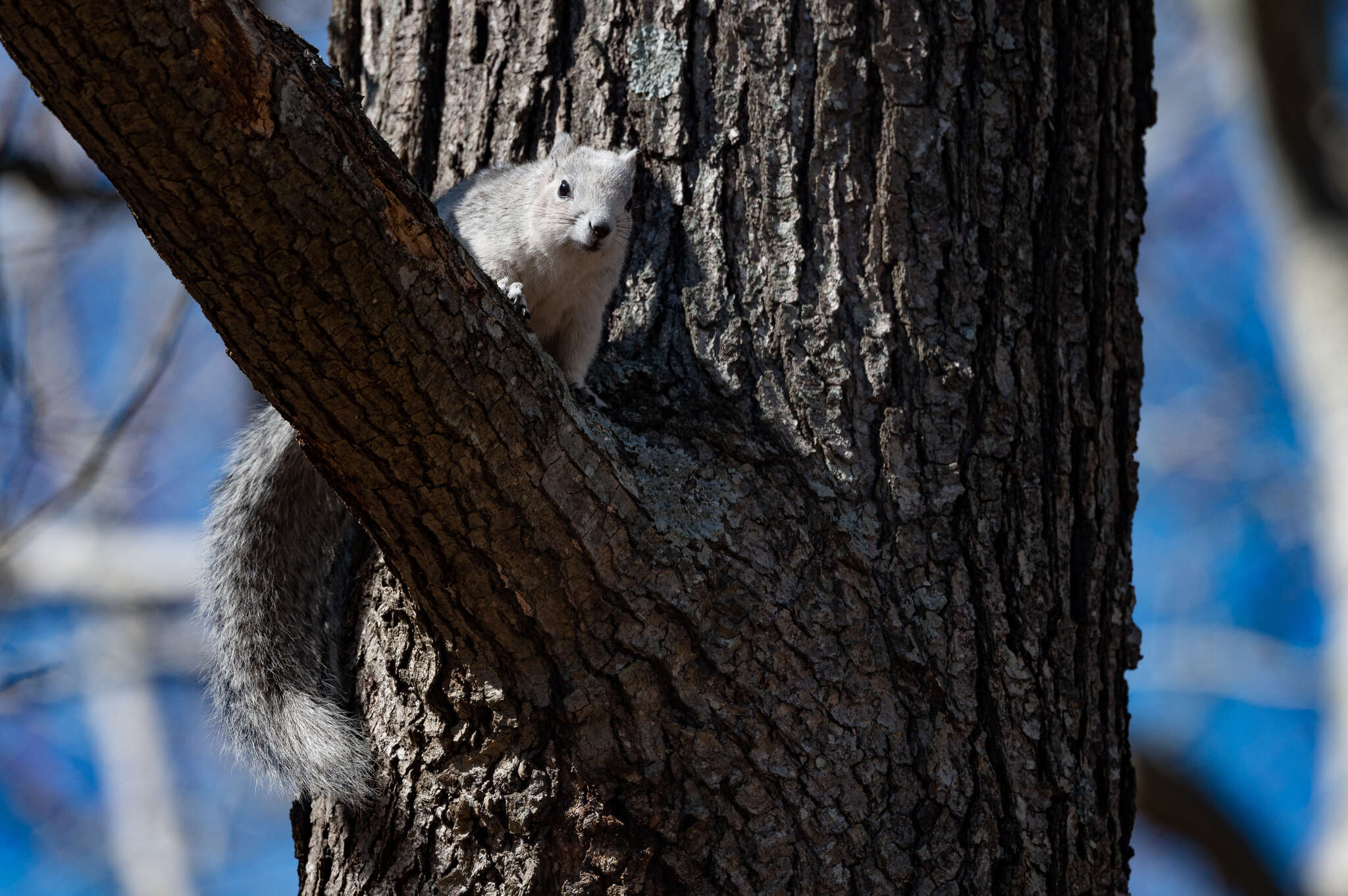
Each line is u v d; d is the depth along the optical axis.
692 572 4.99
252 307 4.01
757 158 5.89
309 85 3.82
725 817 4.95
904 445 5.52
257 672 6.37
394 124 6.64
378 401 4.28
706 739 4.97
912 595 5.35
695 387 5.60
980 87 5.93
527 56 6.43
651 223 6.05
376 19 6.87
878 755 5.13
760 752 5.00
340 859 5.31
